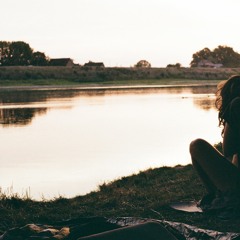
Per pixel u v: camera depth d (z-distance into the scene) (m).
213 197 5.62
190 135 19.55
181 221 5.38
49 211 6.30
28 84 91.31
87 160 13.59
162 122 25.33
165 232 3.99
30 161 13.55
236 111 5.07
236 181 5.29
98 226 4.65
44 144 17.27
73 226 4.98
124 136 19.36
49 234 4.54
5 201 6.86
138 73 115.81
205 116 28.66
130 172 11.61
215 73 130.00
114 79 108.25
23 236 4.62
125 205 6.45
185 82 110.94
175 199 6.47
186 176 8.42
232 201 5.29
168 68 125.44
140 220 5.06
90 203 6.79
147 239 3.86
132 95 54.81
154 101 43.38
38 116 29.44
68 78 102.69
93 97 50.88
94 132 21.00
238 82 5.20
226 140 5.31
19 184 10.37
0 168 12.41
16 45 133.88
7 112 32.47
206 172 5.46
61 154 14.77
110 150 15.49
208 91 65.81
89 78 104.88
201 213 5.54
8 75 96.12
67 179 10.84
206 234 4.69
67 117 28.72
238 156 5.24
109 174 11.41
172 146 16.33
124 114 30.58
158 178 8.64
